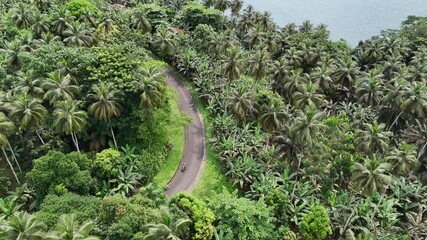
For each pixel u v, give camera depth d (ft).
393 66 309.01
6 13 340.18
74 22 279.49
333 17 583.17
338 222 198.49
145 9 373.61
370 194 175.32
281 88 285.84
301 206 200.03
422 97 238.07
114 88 217.77
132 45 258.98
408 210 214.48
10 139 221.87
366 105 271.69
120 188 201.57
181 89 301.02
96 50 238.27
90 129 229.66
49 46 236.43
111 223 160.35
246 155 230.27
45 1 358.64
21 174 207.72
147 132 227.81
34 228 137.28
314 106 232.32
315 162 210.79
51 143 215.31
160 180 221.05
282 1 634.02
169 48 306.14
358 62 353.10
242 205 180.34
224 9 428.97
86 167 194.08
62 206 162.91
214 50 306.35
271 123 222.69
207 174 228.22
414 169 214.69
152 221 158.51
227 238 172.14
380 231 196.34
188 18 381.81
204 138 255.09
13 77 236.43
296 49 340.39
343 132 247.91
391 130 260.21
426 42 374.43
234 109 226.79
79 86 223.92
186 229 163.73
